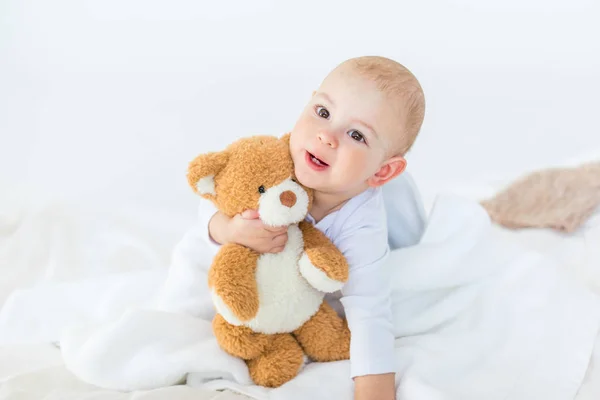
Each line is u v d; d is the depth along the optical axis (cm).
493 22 226
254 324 91
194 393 90
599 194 156
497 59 227
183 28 216
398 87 89
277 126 192
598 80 221
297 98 205
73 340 101
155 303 120
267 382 93
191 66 217
